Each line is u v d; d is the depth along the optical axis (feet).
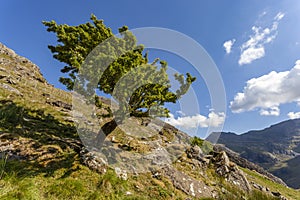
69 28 39.68
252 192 51.67
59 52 39.37
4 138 31.12
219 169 58.18
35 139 34.63
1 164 24.36
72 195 23.76
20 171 24.88
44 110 54.49
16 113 43.11
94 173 29.99
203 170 53.36
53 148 33.06
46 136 37.22
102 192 26.55
